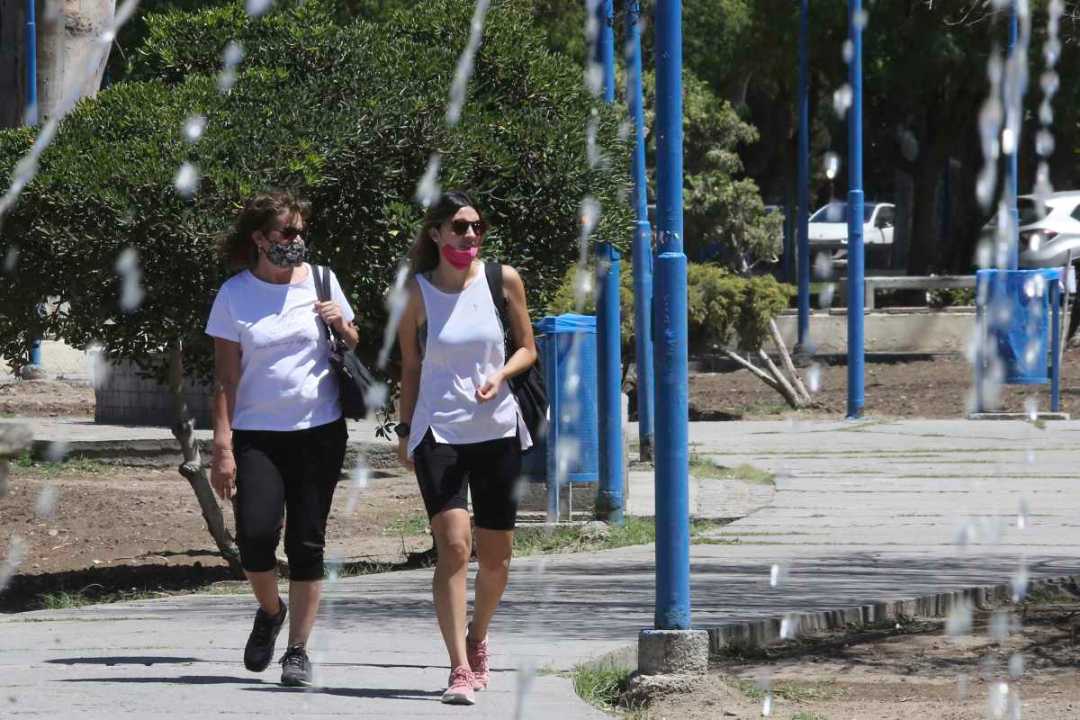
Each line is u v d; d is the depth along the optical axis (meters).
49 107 63.03
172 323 27.88
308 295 17.34
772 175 127.75
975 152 105.44
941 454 50.00
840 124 112.06
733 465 47.69
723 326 65.19
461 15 30.55
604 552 31.41
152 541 37.53
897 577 26.44
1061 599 25.86
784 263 115.12
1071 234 96.62
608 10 35.44
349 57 29.45
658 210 17.33
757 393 74.38
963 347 82.75
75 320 28.19
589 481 34.94
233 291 17.23
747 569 27.67
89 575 32.91
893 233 131.00
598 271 34.56
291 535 17.34
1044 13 71.06
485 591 17.17
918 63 94.38
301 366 17.16
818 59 99.56
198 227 26.52
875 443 53.69
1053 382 61.88
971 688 18.86
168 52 30.41
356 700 16.86
